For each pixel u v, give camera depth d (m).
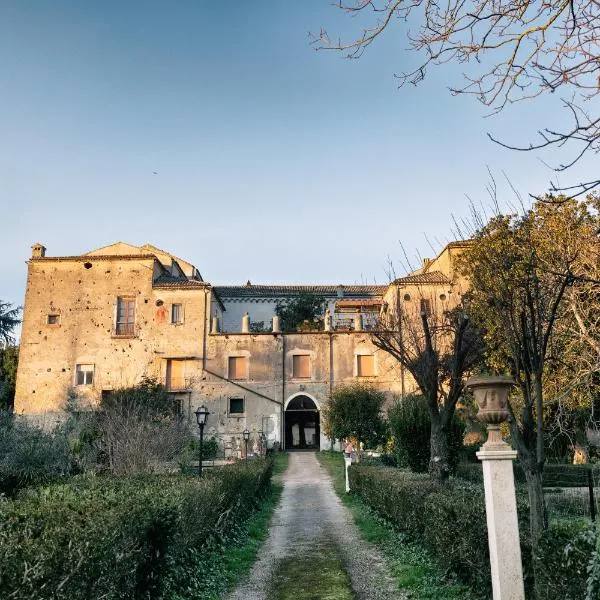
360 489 17.66
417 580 8.12
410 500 10.37
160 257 43.41
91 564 4.62
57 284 38.94
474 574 7.08
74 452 18.02
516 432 6.86
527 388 7.05
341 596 7.91
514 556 5.66
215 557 9.67
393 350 13.48
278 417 37.16
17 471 15.92
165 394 34.69
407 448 17.31
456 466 17.17
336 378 37.88
